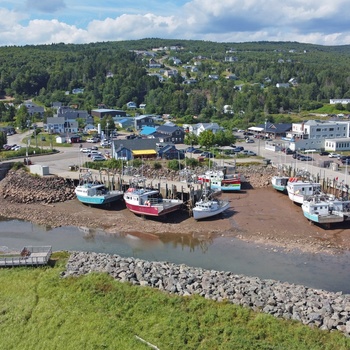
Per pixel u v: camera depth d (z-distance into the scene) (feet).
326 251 164.25
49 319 107.86
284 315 105.91
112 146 321.93
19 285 125.39
